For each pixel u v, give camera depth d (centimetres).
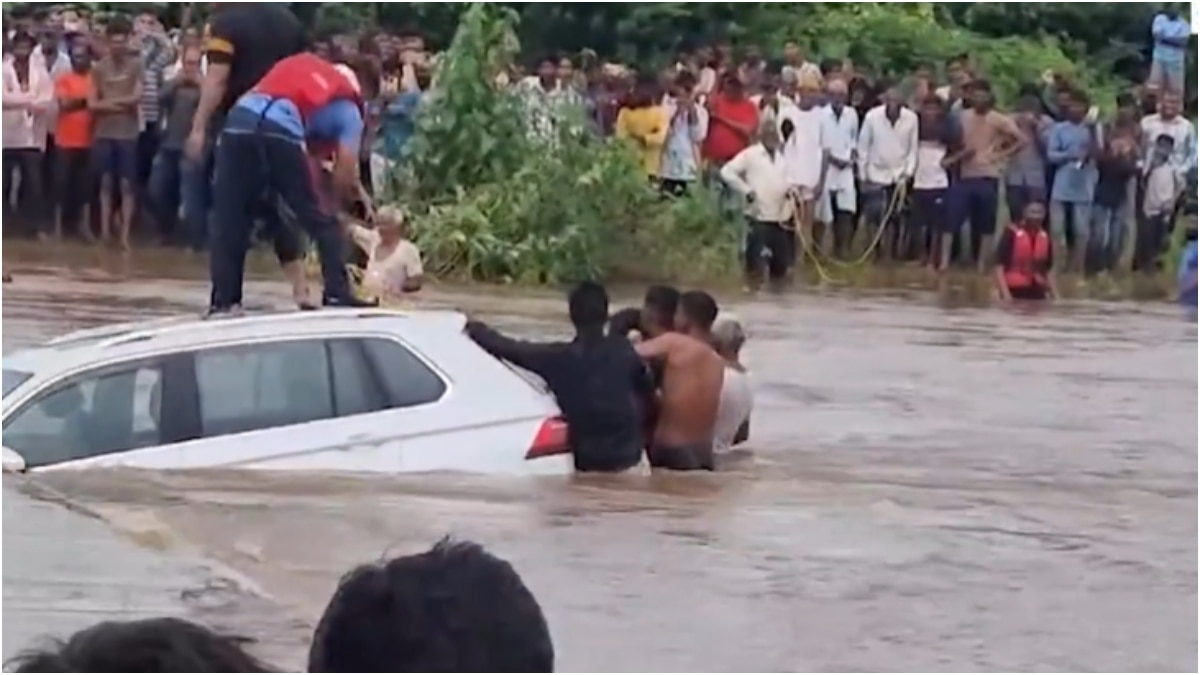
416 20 2502
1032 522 1134
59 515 973
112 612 832
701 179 2508
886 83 2617
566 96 2472
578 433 1150
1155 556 1057
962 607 930
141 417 1072
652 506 1105
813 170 2511
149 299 1936
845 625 888
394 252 1644
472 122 2416
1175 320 2286
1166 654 873
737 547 1020
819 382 1712
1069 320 2255
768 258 2509
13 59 2267
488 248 2380
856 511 1136
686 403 1227
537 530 1023
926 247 2553
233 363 1088
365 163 2388
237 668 335
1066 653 866
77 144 2269
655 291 1258
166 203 2273
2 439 1054
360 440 1084
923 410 1587
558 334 1945
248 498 1029
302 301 1412
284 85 1370
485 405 1112
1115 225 2553
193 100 2202
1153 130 2561
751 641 855
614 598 905
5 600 837
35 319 1775
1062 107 2569
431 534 993
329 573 913
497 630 370
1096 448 1434
